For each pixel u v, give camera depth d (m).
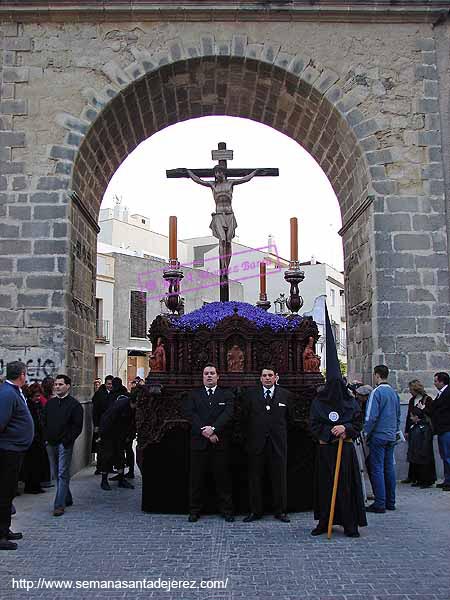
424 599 5.02
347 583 5.40
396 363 10.98
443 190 11.45
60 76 11.55
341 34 11.88
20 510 8.49
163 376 8.39
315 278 40.66
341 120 11.78
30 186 11.16
